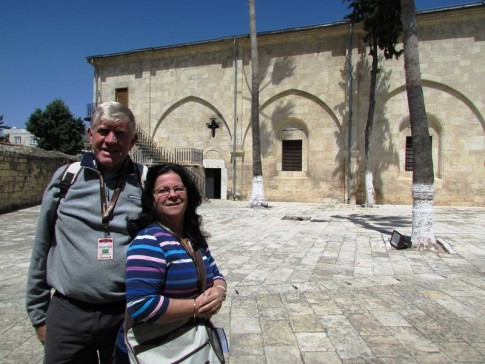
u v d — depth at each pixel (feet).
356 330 13.24
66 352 6.57
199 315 6.07
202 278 6.55
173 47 83.05
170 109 85.40
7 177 50.90
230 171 79.97
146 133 86.79
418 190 28.58
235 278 20.42
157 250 5.97
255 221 45.21
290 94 75.72
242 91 78.89
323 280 19.99
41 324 7.07
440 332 13.03
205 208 60.03
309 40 73.97
